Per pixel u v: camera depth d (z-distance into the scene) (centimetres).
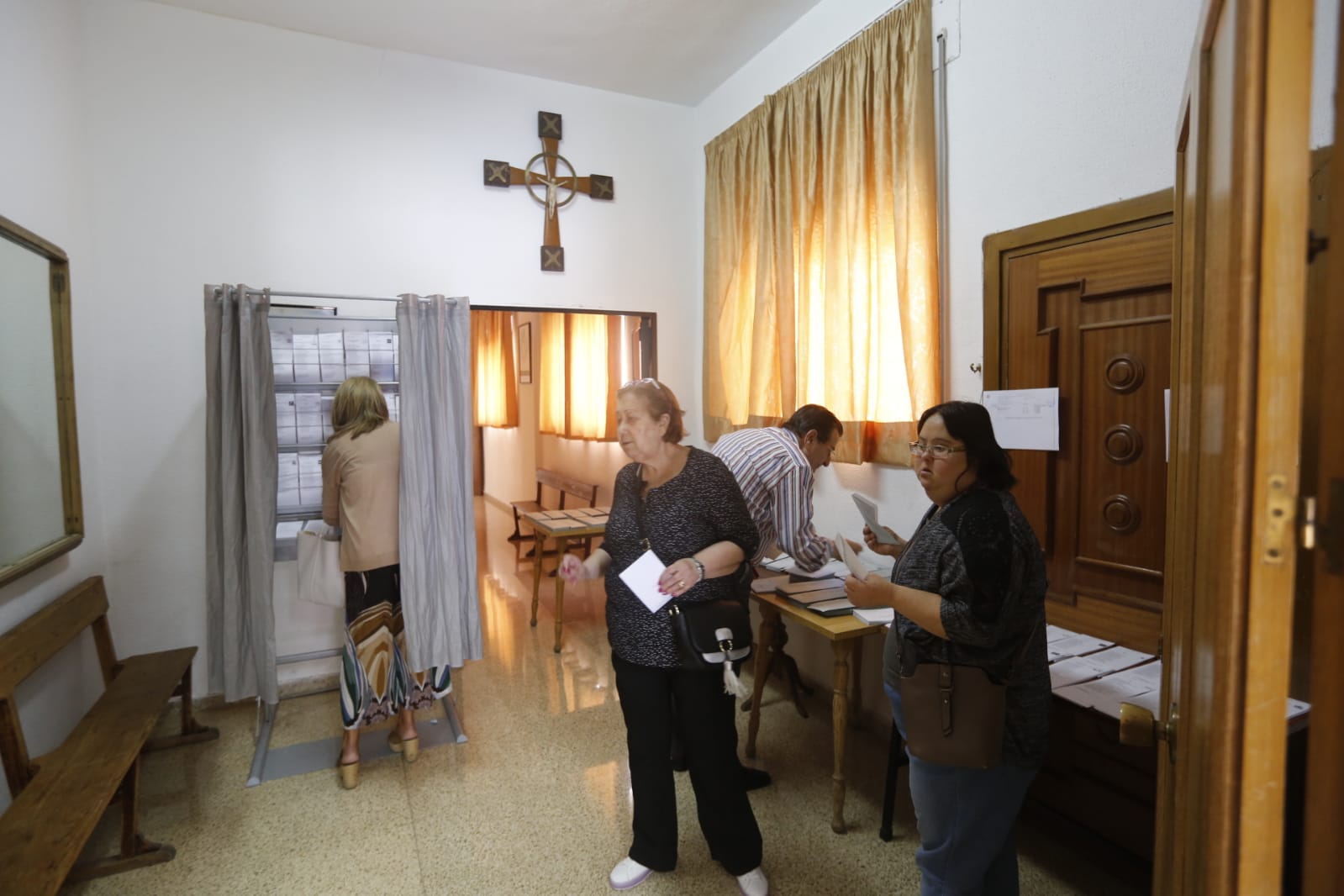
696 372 436
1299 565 111
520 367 781
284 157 335
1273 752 57
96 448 302
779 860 207
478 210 376
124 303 309
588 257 404
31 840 157
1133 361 198
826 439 257
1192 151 101
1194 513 90
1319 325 86
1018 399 228
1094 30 202
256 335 272
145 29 309
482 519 795
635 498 187
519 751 275
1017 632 133
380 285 355
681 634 173
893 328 277
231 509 277
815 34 321
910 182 258
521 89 384
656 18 330
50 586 245
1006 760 136
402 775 259
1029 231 223
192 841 220
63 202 271
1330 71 130
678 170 427
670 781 192
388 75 355
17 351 222
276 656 291
